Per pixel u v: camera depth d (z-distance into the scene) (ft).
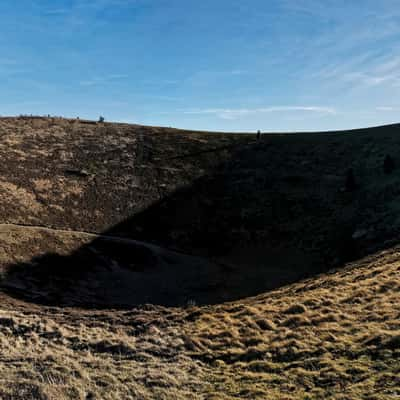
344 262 120.47
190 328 50.75
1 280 95.30
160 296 104.32
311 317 48.29
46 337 51.34
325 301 53.47
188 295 105.81
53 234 132.26
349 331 42.09
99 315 70.95
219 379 35.32
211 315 55.67
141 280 115.55
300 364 35.99
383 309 46.39
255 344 43.42
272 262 138.51
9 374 34.12
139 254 133.39
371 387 29.12
